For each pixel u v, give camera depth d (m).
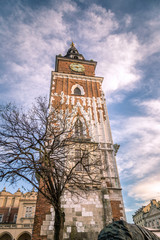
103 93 29.34
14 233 37.94
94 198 16.34
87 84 30.59
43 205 15.42
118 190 17.98
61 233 10.24
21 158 10.52
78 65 34.59
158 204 72.25
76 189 16.44
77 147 18.53
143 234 4.56
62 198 15.73
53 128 13.83
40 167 10.60
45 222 14.55
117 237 4.00
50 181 11.16
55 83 29.14
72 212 15.19
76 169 17.89
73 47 45.75
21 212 41.38
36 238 13.73
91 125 24.16
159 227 64.31
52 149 12.09
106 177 19.06
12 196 51.34
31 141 11.75
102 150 21.50
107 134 23.70
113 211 16.56
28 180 10.48
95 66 36.62
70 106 25.73
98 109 26.72
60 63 34.19
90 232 14.35
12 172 10.24
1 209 48.41
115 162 20.42
